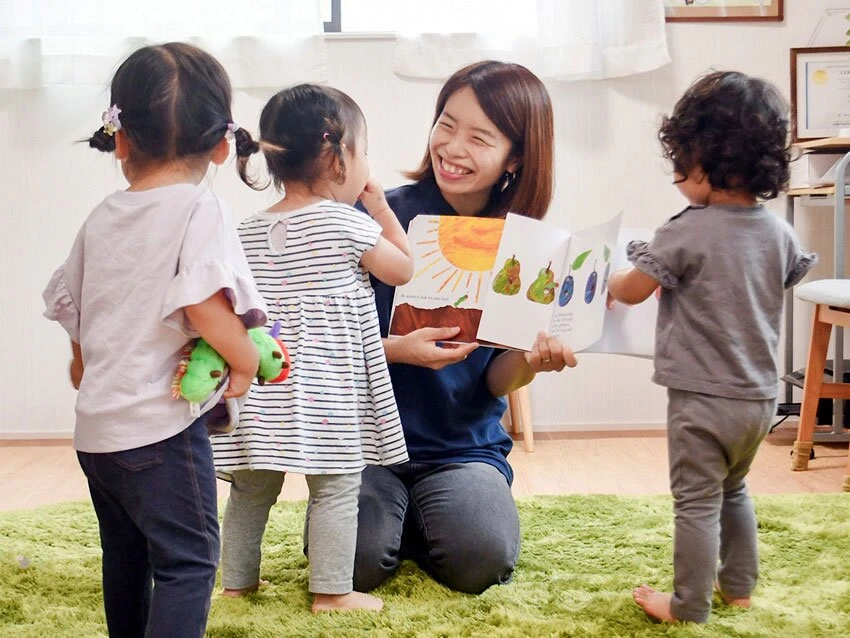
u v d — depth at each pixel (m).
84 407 1.16
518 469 2.56
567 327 1.58
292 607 1.53
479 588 1.60
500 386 1.71
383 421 1.51
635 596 1.53
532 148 1.66
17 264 2.97
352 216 1.52
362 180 1.59
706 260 1.45
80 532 1.93
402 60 2.91
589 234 1.58
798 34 2.96
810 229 2.96
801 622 1.47
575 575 1.68
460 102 1.64
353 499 1.52
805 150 2.79
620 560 1.76
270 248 1.52
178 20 2.89
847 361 2.86
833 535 1.88
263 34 2.89
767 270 1.47
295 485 2.39
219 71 1.26
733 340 1.44
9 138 2.94
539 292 1.54
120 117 1.21
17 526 1.95
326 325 1.49
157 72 1.21
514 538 1.63
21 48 2.88
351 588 1.51
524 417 2.78
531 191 1.70
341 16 3.02
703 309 1.45
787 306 2.94
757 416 1.45
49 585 1.63
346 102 1.58
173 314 1.14
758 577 1.61
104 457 1.15
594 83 2.96
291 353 1.49
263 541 1.88
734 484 1.55
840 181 2.53
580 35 2.88
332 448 1.47
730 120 1.46
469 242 1.60
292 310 1.50
